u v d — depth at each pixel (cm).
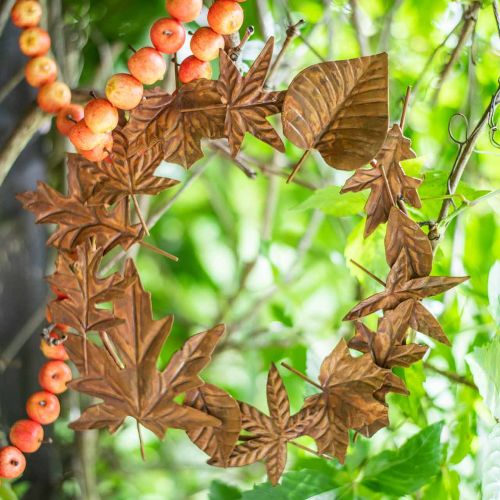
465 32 178
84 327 152
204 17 205
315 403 155
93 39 219
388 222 151
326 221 265
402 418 185
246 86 149
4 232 186
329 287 268
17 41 185
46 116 168
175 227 321
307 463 177
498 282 166
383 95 147
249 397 235
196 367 152
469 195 166
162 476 265
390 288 152
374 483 169
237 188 303
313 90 147
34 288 188
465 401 177
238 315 281
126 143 151
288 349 219
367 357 153
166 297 299
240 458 155
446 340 153
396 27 203
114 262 177
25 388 188
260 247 225
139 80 148
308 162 235
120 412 153
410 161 159
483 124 159
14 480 188
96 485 217
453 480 172
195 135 150
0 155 168
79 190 152
